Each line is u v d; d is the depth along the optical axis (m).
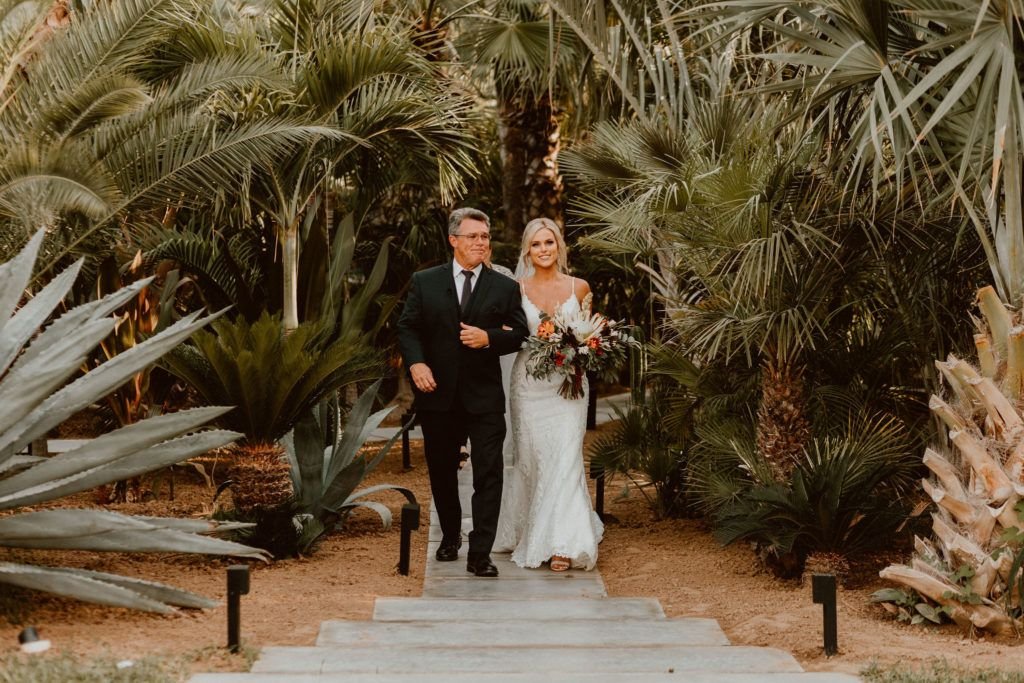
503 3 11.91
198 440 5.75
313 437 7.32
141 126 7.66
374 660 4.72
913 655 4.98
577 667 4.70
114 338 8.62
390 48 9.45
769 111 7.30
